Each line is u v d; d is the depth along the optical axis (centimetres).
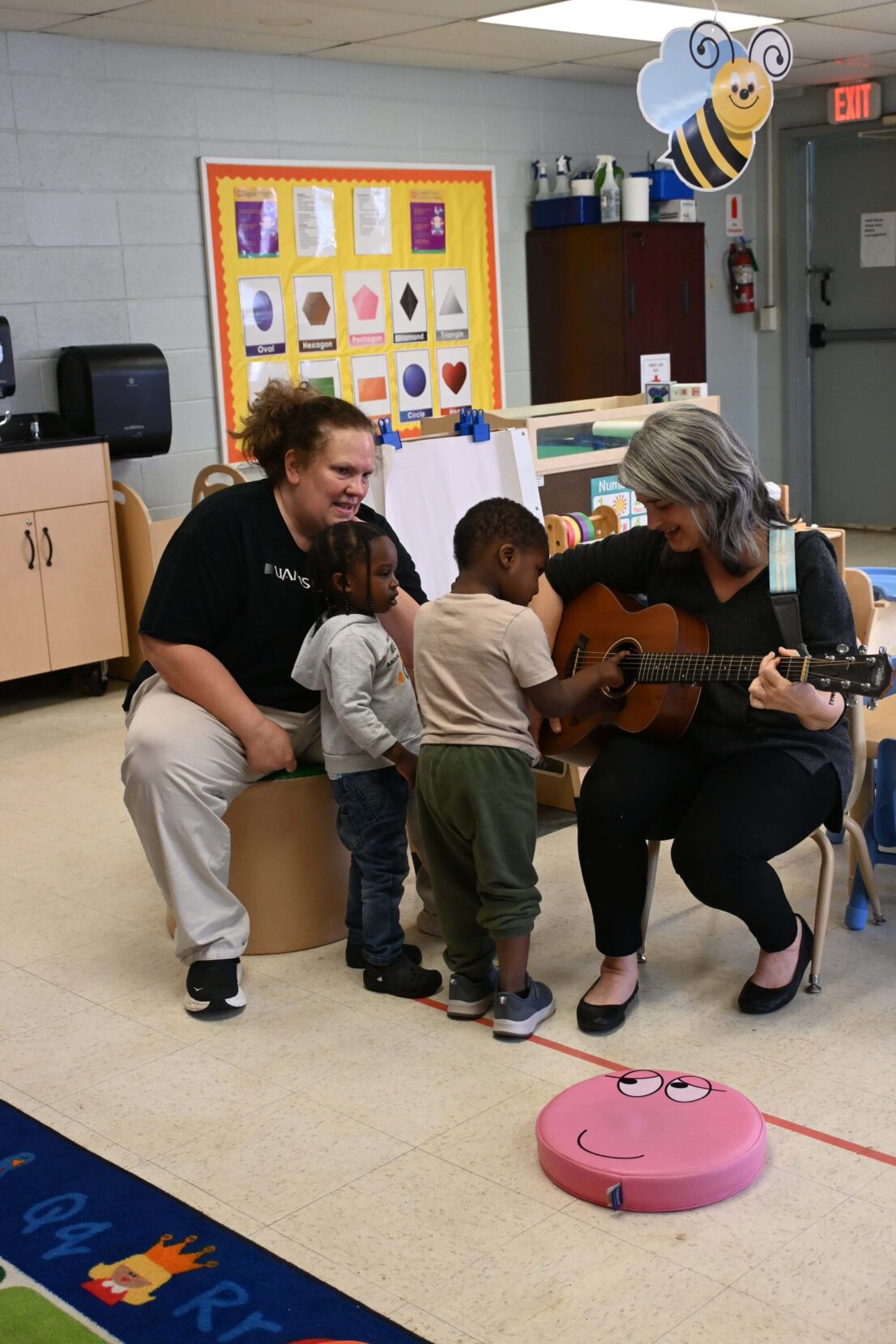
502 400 681
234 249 560
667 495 229
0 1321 169
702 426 229
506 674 233
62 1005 261
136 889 321
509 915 235
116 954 285
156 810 251
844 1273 174
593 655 255
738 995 252
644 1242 182
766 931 241
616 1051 233
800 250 782
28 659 480
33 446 470
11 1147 211
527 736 239
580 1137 197
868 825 284
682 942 277
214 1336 166
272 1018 252
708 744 246
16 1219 192
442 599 240
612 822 237
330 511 261
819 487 819
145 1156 207
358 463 260
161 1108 221
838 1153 200
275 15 484
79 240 515
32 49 492
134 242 532
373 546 244
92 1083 231
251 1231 187
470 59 601
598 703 250
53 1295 175
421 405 642
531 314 688
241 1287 175
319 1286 175
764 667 221
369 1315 169
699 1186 187
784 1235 182
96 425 501
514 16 511
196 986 255
